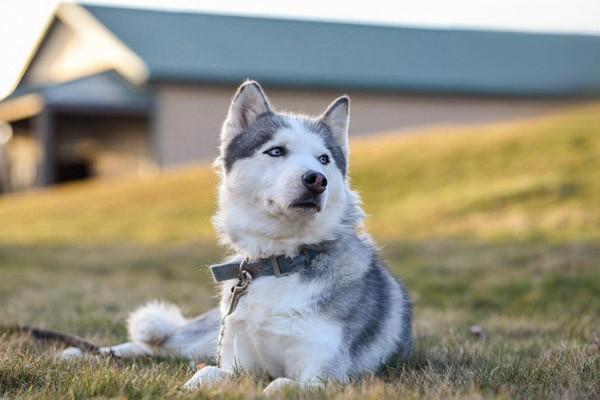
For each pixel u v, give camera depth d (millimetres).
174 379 4656
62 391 4234
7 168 36031
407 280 11703
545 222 15984
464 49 39188
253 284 4902
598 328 7590
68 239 19609
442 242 15250
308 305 4770
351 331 4910
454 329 7445
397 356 5551
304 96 34469
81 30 34375
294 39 37062
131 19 35125
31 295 10281
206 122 32844
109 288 11297
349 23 39219
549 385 4629
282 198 4793
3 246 18312
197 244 17531
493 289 10711
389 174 22984
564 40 40844
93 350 6062
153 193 25672
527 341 6781
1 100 33812
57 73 36875
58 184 33656
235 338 5012
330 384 4312
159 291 10898
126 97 32000
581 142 22391
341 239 5082
